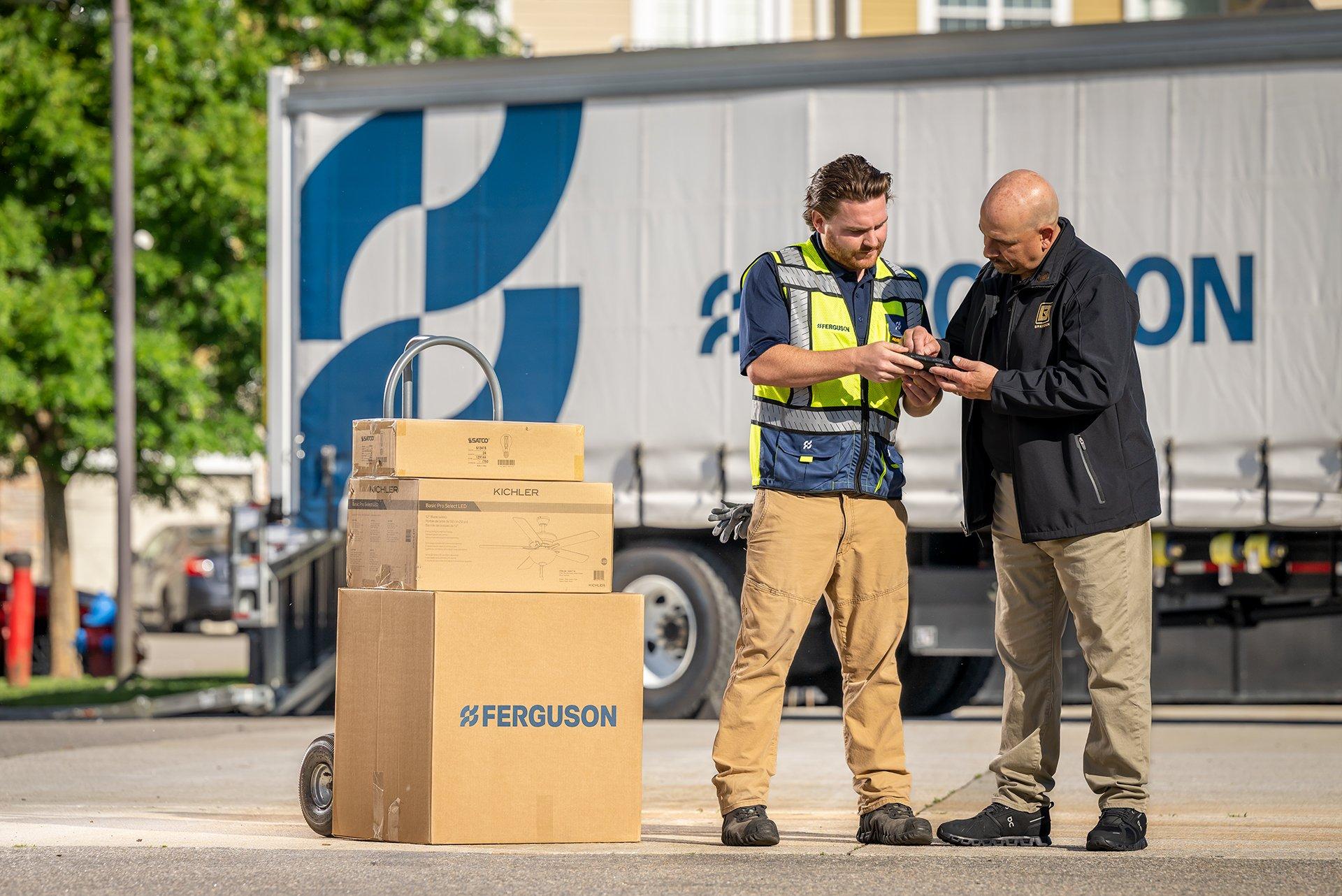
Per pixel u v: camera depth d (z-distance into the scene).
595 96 22.19
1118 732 11.13
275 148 23.16
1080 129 20.81
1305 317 20.28
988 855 10.89
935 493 20.83
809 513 11.38
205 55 32.31
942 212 21.14
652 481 21.88
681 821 12.80
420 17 35.78
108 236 32.34
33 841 11.43
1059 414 10.99
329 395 22.95
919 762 17.50
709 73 21.88
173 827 12.24
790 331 11.45
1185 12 45.41
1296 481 20.27
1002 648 11.68
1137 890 9.53
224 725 22.75
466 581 11.13
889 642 11.57
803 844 11.41
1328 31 20.28
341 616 11.77
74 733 21.58
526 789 11.20
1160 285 20.59
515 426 11.30
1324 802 14.14
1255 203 20.41
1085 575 11.10
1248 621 21.66
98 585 57.19
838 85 21.47
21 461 34.16
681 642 21.91
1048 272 11.27
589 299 22.14
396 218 22.81
